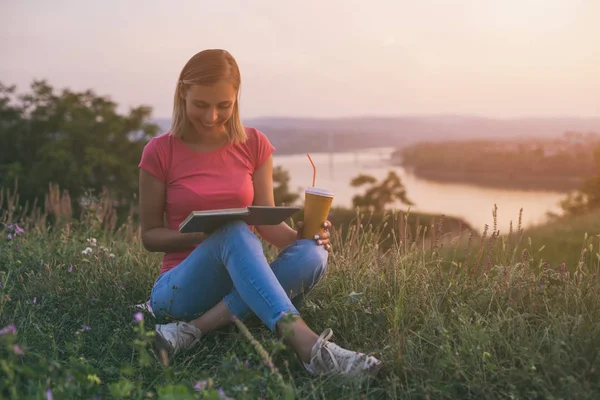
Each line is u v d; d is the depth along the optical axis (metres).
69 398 1.53
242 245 2.07
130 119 43.22
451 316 2.33
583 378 1.78
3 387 1.54
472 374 1.85
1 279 2.78
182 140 2.49
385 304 2.52
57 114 44.81
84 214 4.66
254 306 2.03
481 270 2.71
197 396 1.57
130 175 39.34
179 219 2.48
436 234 2.93
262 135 2.64
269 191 2.65
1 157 43.72
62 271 3.06
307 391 1.85
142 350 1.69
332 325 2.34
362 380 1.86
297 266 2.28
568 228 10.34
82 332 2.20
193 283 2.24
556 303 2.35
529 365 1.84
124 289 2.79
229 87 2.31
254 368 1.89
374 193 79.56
